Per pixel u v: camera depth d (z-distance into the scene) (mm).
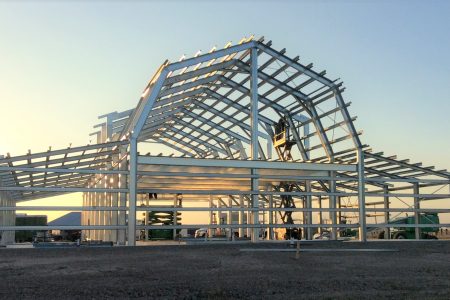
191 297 6883
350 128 22500
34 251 15695
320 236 26625
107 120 25203
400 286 7938
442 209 24438
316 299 6723
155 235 31172
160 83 19719
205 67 21922
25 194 31875
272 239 26062
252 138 21953
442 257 13375
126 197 20109
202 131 29641
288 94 24016
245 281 8391
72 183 32469
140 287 7719
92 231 30625
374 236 34031
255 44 22016
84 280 8484
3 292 7254
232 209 20750
